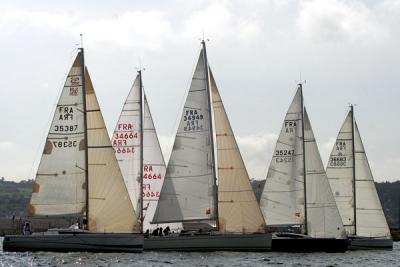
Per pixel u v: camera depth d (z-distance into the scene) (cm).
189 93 7194
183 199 7138
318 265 6288
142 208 7456
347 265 6456
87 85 6700
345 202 8825
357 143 8906
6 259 5947
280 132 7988
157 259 6162
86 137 6644
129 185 7638
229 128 7188
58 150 6612
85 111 6638
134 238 6438
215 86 7250
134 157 7669
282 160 7956
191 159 7156
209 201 7131
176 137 7181
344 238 7725
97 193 6631
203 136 7169
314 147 7944
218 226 7112
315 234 7825
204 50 7200
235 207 7100
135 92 7681
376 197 8838
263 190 8000
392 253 8181
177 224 7456
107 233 6406
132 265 5669
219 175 7150
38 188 6594
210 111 7181
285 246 7475
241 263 6122
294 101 7975
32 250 6366
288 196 7912
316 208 7856
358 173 8888
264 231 7056
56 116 6619
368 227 8812
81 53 6650
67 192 6606
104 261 5881
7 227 16050
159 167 7831
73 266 5547
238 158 7138
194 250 6875
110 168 6662
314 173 7900
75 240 6372
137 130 7675
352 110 8906
